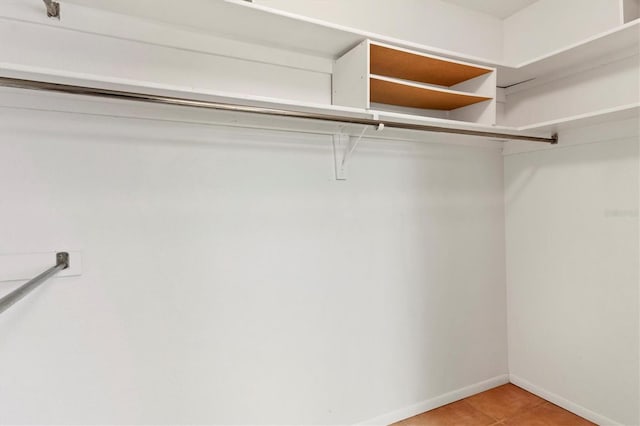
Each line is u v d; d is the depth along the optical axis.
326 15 1.85
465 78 1.99
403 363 2.09
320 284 1.84
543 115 2.21
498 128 1.92
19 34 1.27
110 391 1.41
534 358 2.33
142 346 1.46
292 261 1.77
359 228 1.95
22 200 1.28
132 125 1.44
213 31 1.52
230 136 1.62
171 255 1.51
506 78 2.21
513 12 2.37
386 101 1.96
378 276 2.02
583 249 2.05
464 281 2.32
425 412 2.14
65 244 1.34
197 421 1.57
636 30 1.53
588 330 2.04
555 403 2.20
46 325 1.32
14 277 1.27
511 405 2.21
